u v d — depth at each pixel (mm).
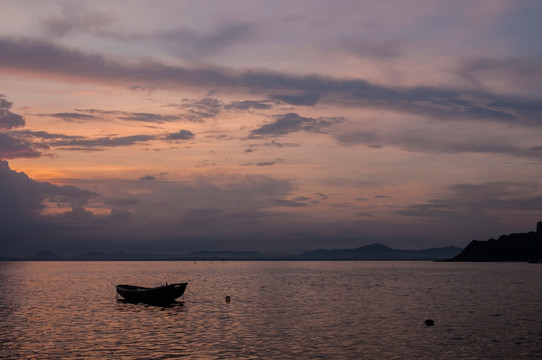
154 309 59031
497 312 56406
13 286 104688
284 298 74188
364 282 120000
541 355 33375
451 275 164500
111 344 36656
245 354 33344
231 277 152625
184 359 31766
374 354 33500
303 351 34344
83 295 79625
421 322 48094
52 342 37406
